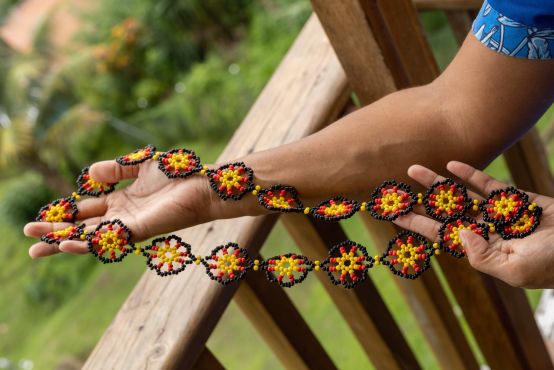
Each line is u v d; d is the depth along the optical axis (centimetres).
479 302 136
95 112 615
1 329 594
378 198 100
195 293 105
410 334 264
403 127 98
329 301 327
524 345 146
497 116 96
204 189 100
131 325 106
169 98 604
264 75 509
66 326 537
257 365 345
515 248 94
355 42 116
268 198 100
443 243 98
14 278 633
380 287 295
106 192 104
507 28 91
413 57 121
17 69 634
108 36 624
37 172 668
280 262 101
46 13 677
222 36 579
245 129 121
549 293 175
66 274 588
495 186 97
